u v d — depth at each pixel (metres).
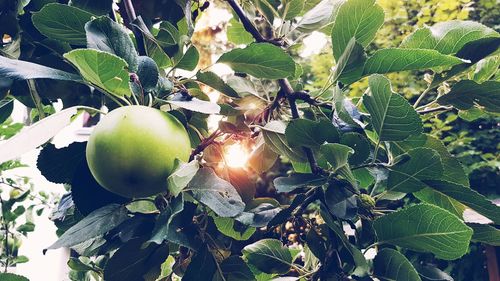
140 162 0.31
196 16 0.54
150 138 0.31
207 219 0.40
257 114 0.49
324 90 0.44
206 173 0.34
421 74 1.90
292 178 0.39
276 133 0.44
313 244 0.41
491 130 1.83
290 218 0.42
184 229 0.35
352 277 0.37
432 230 0.35
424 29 0.42
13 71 0.31
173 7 0.50
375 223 0.37
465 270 1.56
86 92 0.47
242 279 0.38
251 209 0.42
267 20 0.51
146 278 0.38
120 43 0.34
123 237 0.35
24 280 0.39
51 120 0.30
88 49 0.28
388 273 0.36
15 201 1.00
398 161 0.38
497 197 1.67
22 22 0.44
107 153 0.31
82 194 0.37
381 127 0.37
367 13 0.41
